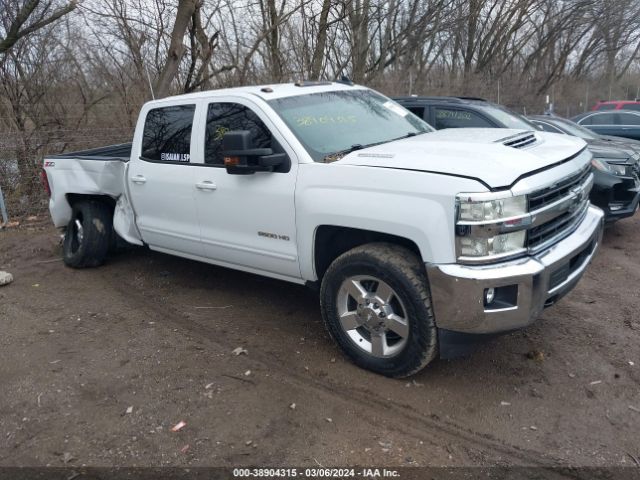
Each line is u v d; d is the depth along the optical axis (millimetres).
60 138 9938
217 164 4602
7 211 8953
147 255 6727
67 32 11852
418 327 3438
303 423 3322
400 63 16297
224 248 4652
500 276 3139
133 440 3215
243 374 3902
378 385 3695
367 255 3588
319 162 3902
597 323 4512
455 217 3164
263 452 3078
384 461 2977
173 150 4988
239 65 12812
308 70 13195
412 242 3572
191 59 11430
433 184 3264
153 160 5180
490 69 22594
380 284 3596
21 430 3346
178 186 4871
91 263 6301
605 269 5883
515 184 3184
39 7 10609
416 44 15438
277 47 12875
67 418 3449
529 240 3295
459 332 3312
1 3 10500
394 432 3219
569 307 4848
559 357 3982
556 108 26844
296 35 13328
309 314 4863
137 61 11914
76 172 6094
